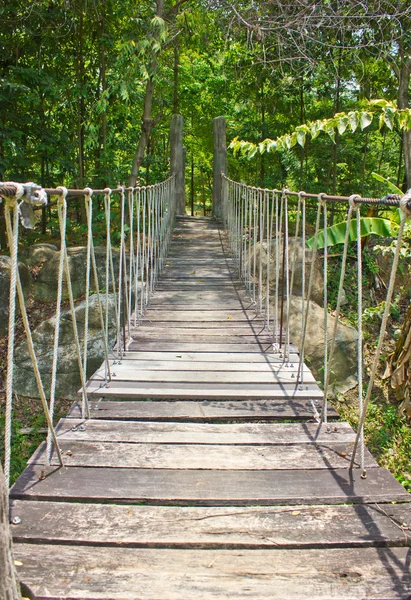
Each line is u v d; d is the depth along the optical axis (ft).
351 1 19.69
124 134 29.45
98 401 9.48
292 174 29.78
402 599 4.76
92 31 25.75
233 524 5.84
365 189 28.19
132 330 13.88
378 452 14.37
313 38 21.18
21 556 5.29
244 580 4.98
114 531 5.68
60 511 6.05
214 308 16.19
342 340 17.52
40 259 21.21
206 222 31.55
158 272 20.90
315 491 6.47
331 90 26.04
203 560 5.27
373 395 16.89
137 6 25.09
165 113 39.86
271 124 30.12
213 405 9.30
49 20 22.89
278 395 9.52
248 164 35.35
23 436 15.15
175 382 10.19
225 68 29.66
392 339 19.29
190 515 6.01
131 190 13.05
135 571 5.09
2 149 22.52
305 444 7.73
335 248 23.34
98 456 7.30
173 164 32.76
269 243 13.79
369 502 6.30
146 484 6.59
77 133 26.55
